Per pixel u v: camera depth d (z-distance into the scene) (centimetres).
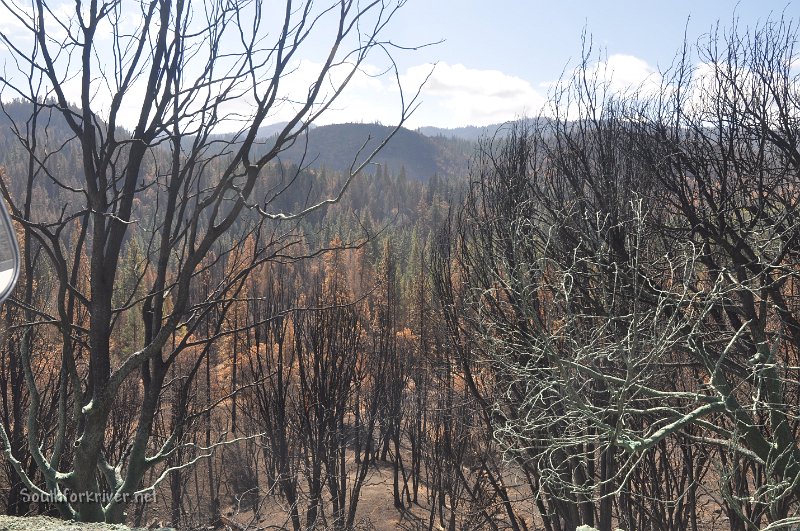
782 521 734
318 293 2030
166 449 454
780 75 991
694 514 1206
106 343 402
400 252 12269
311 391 1912
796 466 847
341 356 1950
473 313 1216
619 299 939
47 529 363
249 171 380
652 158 1070
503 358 1039
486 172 1252
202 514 1531
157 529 397
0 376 1030
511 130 1269
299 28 371
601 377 804
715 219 1005
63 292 375
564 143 1183
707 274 1091
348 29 378
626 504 1281
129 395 1296
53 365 1065
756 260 965
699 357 855
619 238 978
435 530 2336
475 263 1204
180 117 382
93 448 403
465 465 2247
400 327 4812
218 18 384
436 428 2119
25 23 360
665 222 1105
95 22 363
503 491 1371
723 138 1015
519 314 995
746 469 1155
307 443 1897
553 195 1154
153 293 399
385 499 2759
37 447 422
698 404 1198
